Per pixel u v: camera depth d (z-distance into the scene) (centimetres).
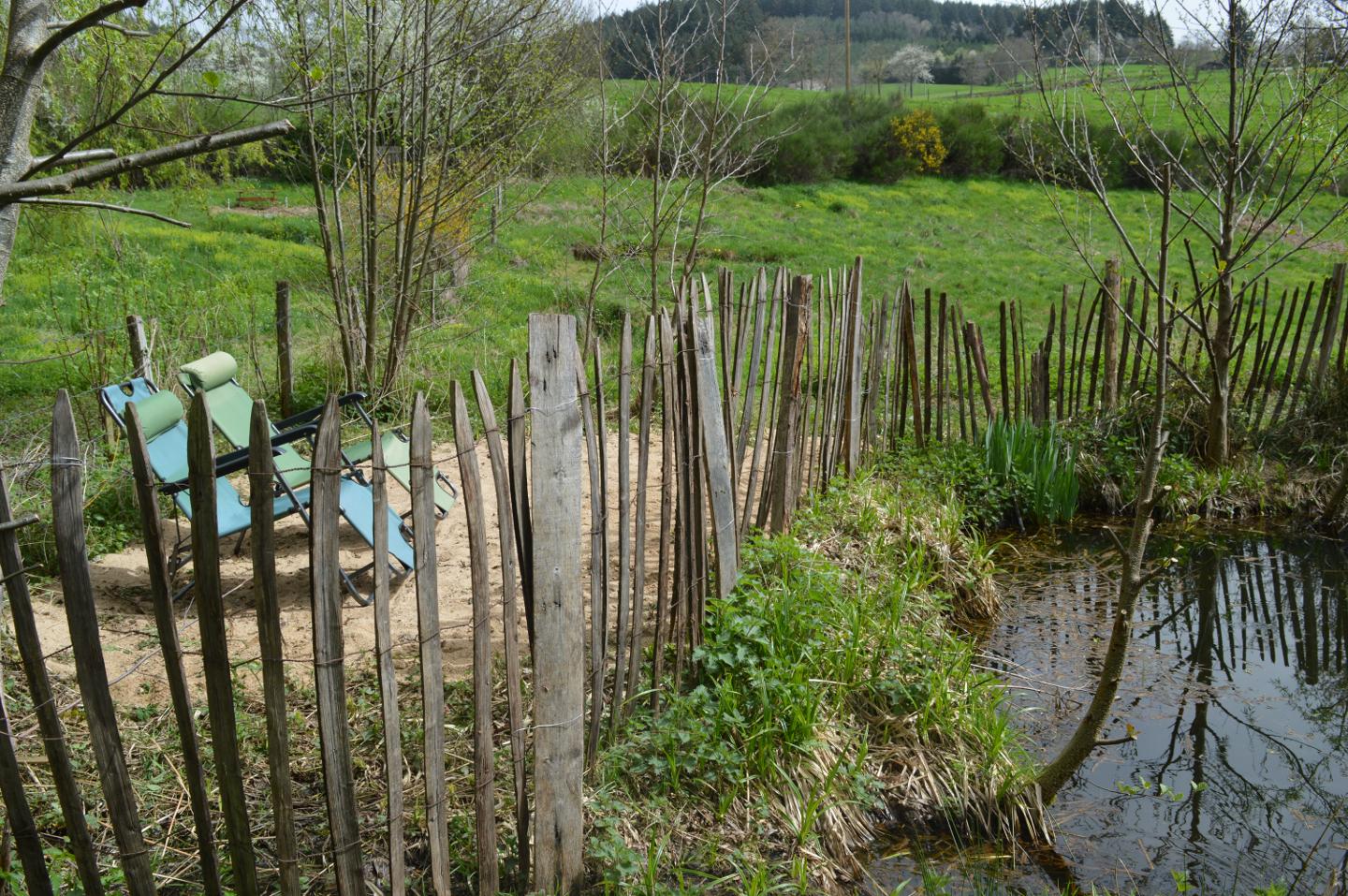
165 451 468
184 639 424
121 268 812
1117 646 365
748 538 493
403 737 350
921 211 2558
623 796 340
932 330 1395
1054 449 748
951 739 406
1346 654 563
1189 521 647
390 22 771
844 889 340
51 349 909
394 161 894
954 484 730
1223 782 432
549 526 282
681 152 991
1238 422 829
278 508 475
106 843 292
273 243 1731
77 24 201
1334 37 666
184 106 700
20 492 530
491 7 798
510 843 311
